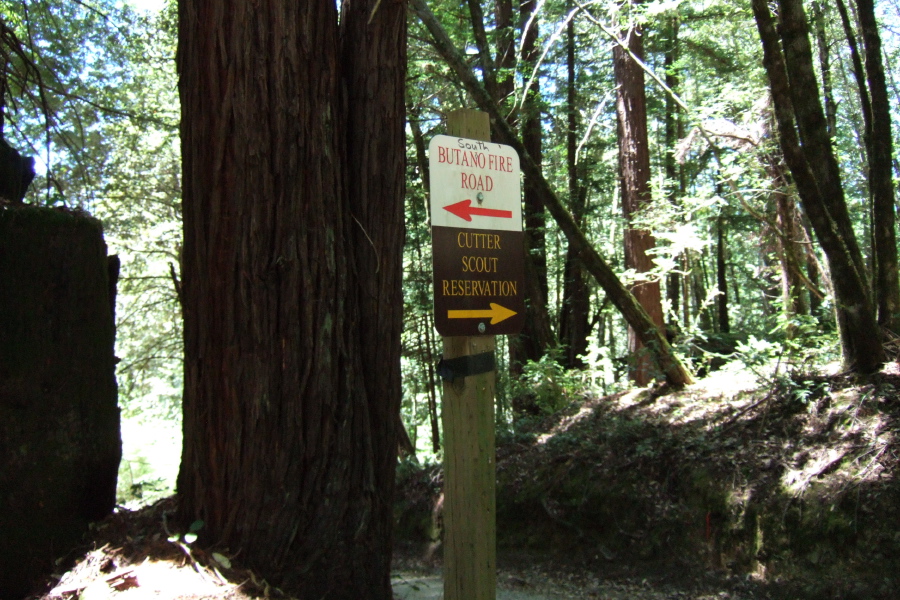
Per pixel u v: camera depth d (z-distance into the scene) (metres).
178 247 15.25
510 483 7.97
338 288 3.82
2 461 3.38
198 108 3.71
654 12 8.84
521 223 3.21
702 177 14.03
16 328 3.46
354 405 3.87
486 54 10.13
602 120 15.23
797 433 6.41
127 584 3.28
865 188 11.88
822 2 9.11
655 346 8.53
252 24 3.62
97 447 3.91
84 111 10.64
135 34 10.88
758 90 9.20
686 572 6.07
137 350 18.22
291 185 3.66
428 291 12.50
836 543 5.38
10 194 4.36
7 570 3.36
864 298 6.44
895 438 5.70
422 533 8.05
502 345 13.30
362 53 4.10
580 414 9.06
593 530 6.95
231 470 3.62
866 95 7.00
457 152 3.04
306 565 3.66
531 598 6.02
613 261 15.48
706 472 6.51
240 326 3.60
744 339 11.78
